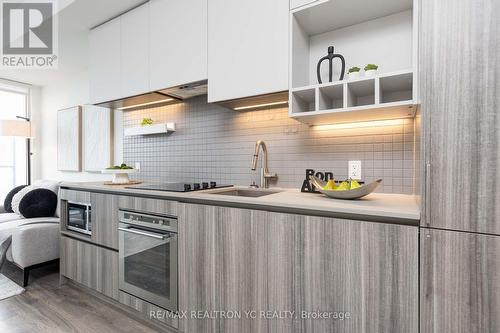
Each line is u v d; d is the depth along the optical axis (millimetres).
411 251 1035
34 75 3854
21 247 2422
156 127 2623
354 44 1727
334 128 1837
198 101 2463
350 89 1515
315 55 1854
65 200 2490
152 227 1799
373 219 1131
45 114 4383
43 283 2533
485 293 927
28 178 4332
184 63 1978
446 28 983
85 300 2209
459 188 964
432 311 1004
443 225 988
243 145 2211
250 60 1698
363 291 1125
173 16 2035
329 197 1466
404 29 1580
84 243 2268
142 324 1874
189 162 2525
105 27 2463
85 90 3658
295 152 1975
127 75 2314
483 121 928
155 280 1789
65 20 2436
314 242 1231
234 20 1762
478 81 936
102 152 3342
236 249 1451
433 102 1005
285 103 1936
